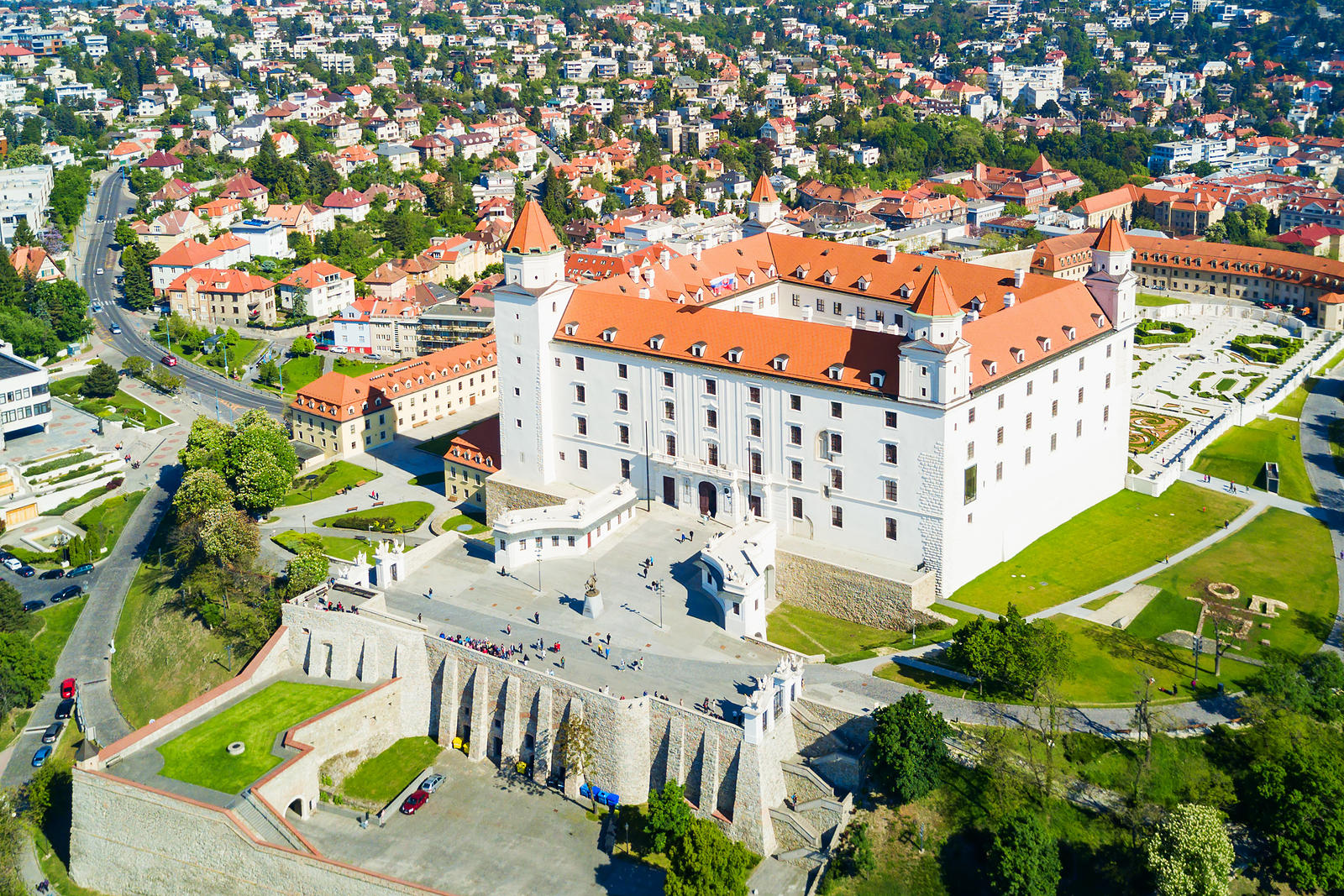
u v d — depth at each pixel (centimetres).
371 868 15138
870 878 14825
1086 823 15038
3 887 16138
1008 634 16450
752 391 19838
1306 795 14612
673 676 16550
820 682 16938
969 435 18525
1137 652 17712
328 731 16750
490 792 16538
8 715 19812
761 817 15288
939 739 15238
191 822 15488
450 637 17525
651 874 14950
